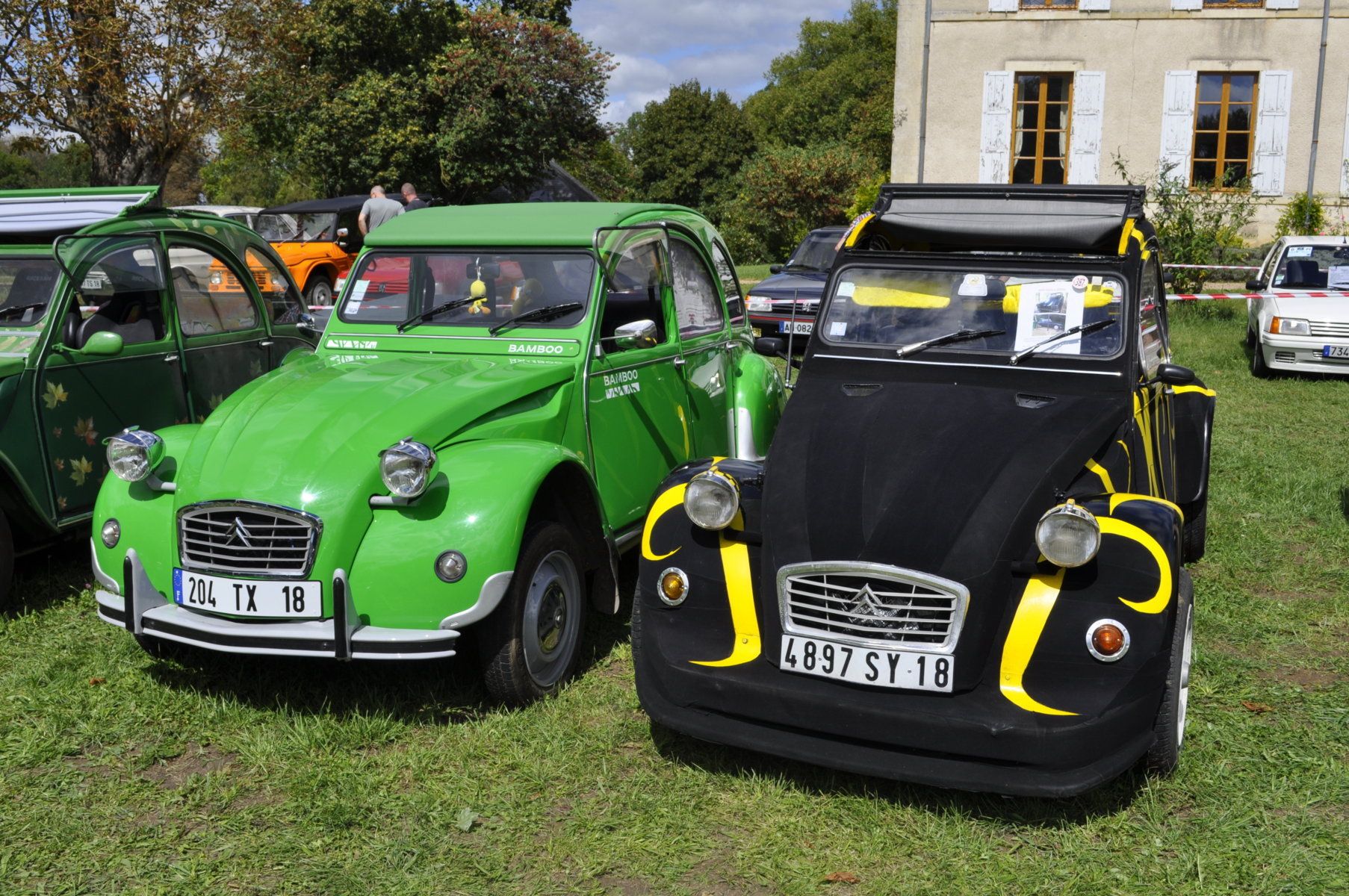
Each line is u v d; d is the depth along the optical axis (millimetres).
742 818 3580
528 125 29516
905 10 22312
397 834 3502
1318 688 4488
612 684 4559
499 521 4004
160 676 4605
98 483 5805
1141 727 3328
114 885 3246
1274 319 11984
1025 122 22422
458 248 5254
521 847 3432
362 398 4418
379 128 29531
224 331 6750
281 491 3977
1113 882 3215
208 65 20984
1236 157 21781
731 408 6398
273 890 3223
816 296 12438
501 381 4633
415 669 4637
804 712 3475
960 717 3293
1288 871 3250
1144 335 4605
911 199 5082
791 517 3678
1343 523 6633
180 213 6574
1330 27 20812
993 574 3396
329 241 18719
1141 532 3412
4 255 5766
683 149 60219
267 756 3945
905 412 4137
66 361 5590
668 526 3893
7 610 5367
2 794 3715
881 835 3449
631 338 5004
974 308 4531
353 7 30000
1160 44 21406
